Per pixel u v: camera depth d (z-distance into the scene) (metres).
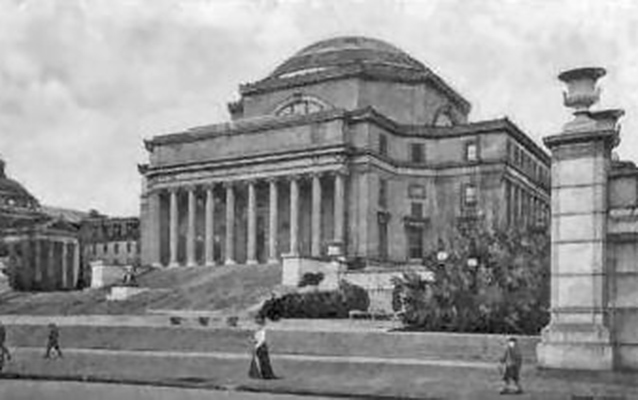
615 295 20.83
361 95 89.38
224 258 88.06
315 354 36.09
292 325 46.69
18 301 70.31
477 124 85.62
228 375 29.86
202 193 89.38
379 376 28.17
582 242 21.17
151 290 67.81
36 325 50.38
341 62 91.88
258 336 28.92
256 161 84.69
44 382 29.98
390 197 84.62
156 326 47.22
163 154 92.00
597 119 21.62
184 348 40.25
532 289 35.88
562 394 20.67
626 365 20.59
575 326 21.22
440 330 37.69
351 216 80.75
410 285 40.91
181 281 76.06
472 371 28.08
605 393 20.05
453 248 40.12
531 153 94.62
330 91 90.69
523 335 34.00
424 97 90.88
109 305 63.66
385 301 57.94
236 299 60.12
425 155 87.38
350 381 27.31
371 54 93.38
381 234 83.56
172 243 89.19
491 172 84.50
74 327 48.09
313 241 80.75
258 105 94.19
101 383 29.48
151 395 25.11
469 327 36.41
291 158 82.75
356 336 37.72
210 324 49.47
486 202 84.38
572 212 21.36
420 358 32.84
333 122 81.56
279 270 71.88
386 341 36.41
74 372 32.25
